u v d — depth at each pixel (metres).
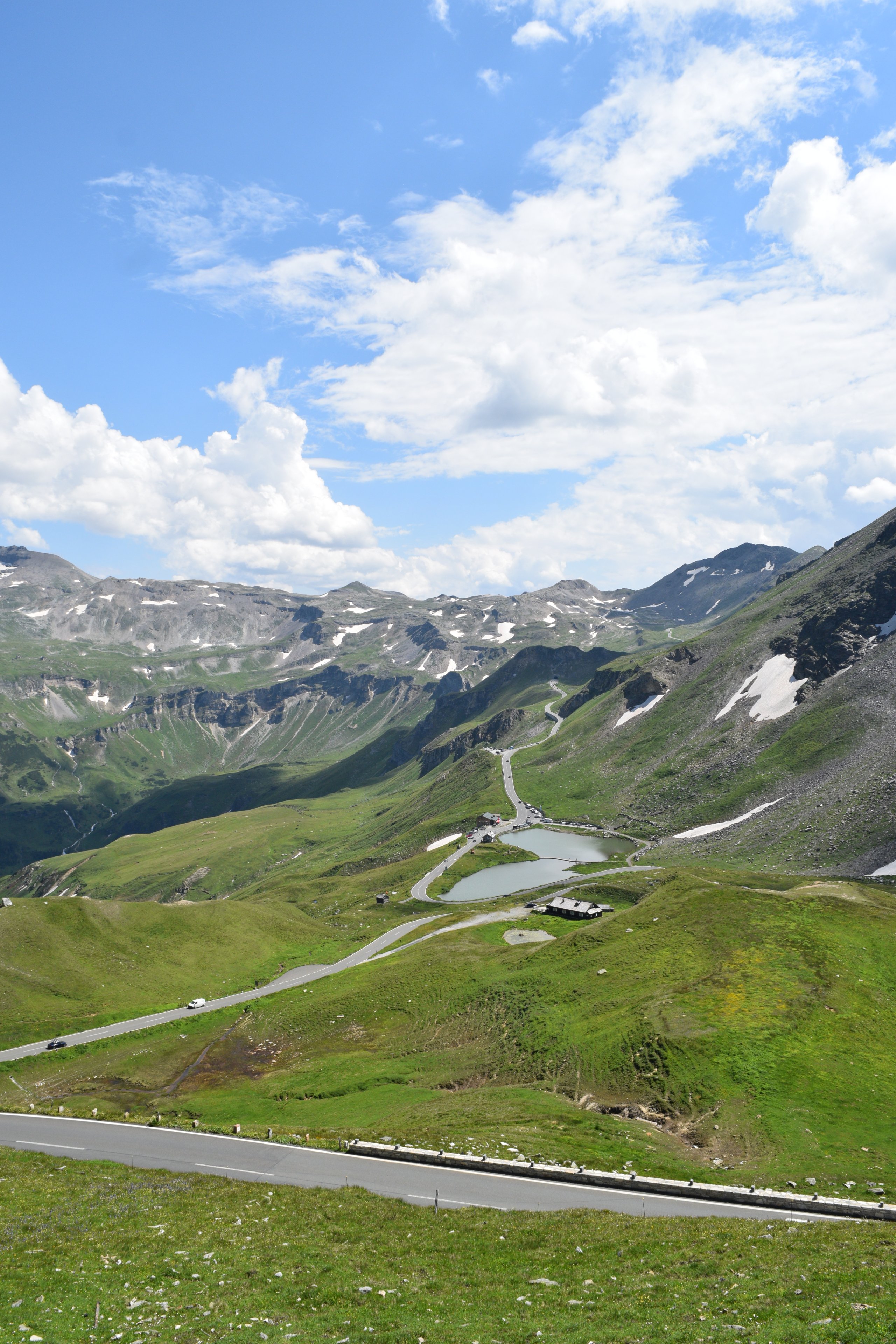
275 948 171.75
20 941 150.62
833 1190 51.28
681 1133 67.12
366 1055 106.25
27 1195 44.56
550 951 126.00
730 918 114.75
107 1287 30.88
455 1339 25.17
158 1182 47.75
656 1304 27.75
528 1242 36.50
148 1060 113.44
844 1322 23.78
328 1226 38.91
